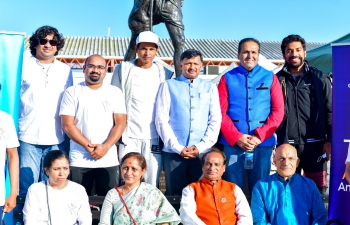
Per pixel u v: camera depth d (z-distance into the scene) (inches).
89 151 154.8
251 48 164.1
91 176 162.9
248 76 165.8
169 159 165.0
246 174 179.3
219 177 151.3
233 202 148.6
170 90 166.1
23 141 164.2
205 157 150.3
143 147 167.9
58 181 142.9
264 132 158.7
